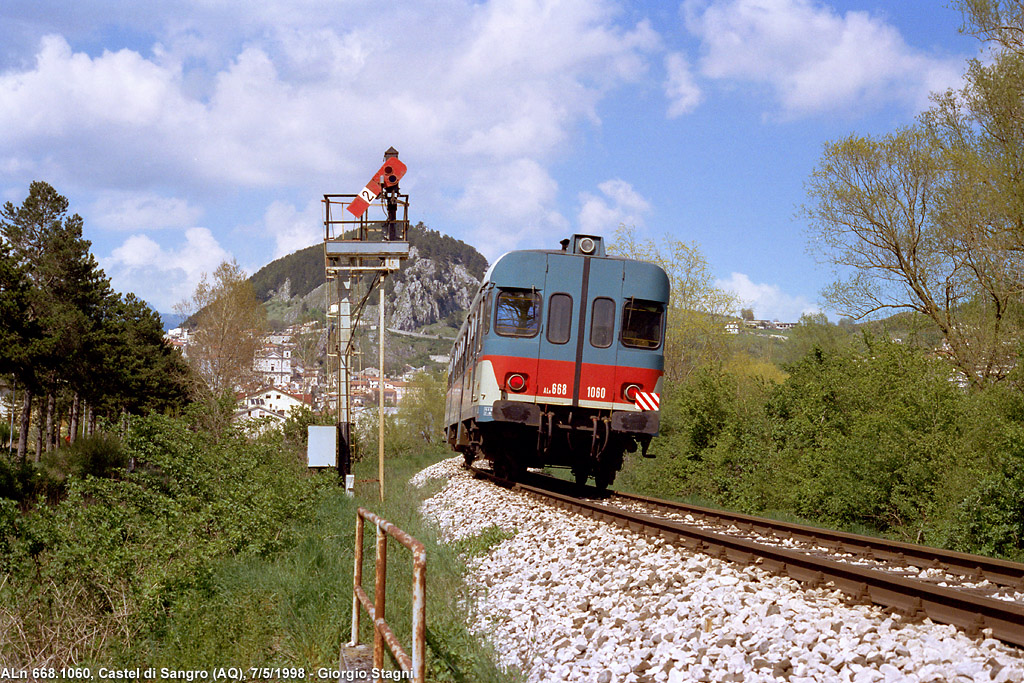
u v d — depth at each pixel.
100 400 57.09
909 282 22.16
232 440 15.86
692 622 6.23
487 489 17.92
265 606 8.08
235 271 62.88
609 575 8.28
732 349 38.81
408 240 19.98
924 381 15.76
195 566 8.82
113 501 11.76
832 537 10.34
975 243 19.53
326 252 19.89
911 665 4.72
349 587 8.30
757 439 20.59
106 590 8.39
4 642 7.37
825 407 19.80
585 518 12.07
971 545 11.88
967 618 5.54
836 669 4.90
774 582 7.24
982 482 11.96
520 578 9.29
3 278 38.72
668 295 15.89
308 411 25.78
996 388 14.85
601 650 6.19
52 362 41.41
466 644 6.86
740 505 18.75
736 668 5.19
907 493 14.10
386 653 6.09
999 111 19.89
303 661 6.83
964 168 19.88
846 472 15.34
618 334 15.46
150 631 7.83
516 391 15.17
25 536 10.00
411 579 9.07
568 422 15.45
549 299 15.40
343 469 20.80
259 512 10.86
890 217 22.06
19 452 47.44
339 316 21.39
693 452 22.59
